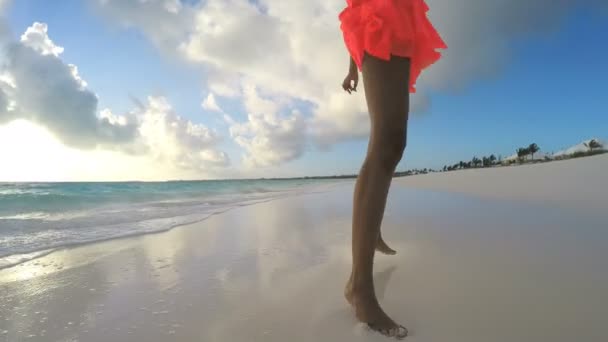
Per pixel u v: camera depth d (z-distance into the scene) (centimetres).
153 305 157
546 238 271
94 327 136
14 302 163
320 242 286
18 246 289
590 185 676
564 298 149
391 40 135
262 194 1225
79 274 207
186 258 242
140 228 380
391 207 516
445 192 847
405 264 203
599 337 116
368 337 121
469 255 220
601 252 225
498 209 466
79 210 609
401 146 133
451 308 141
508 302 145
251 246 278
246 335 125
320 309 146
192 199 938
